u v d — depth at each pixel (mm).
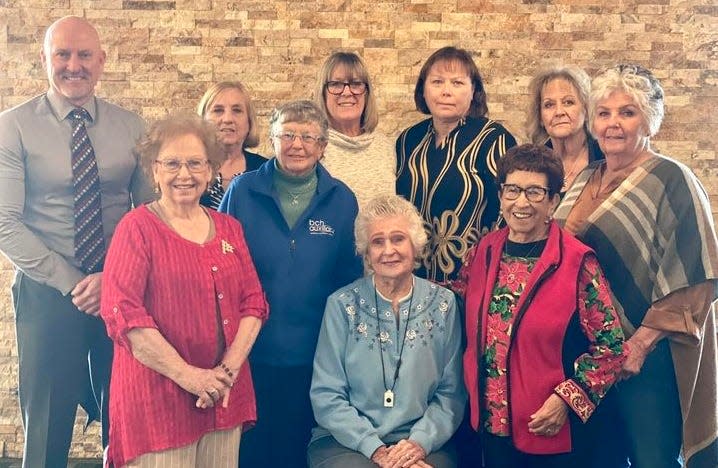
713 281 2834
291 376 3080
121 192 3459
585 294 2764
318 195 3105
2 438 4516
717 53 4473
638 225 2869
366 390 2965
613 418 2947
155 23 4500
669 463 2893
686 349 2877
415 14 4480
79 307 3271
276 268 3059
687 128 4512
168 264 2648
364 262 3074
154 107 4531
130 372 2648
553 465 2760
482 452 2861
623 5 4473
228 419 2727
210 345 2691
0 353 4508
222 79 4520
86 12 4492
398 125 4516
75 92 3346
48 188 3340
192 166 2701
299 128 3039
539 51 4492
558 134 3590
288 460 3109
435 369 2982
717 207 4520
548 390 2748
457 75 3371
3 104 4512
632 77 2885
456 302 3051
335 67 3492
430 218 3375
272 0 4484
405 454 2826
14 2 4477
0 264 4496
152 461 2633
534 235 2842
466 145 3363
